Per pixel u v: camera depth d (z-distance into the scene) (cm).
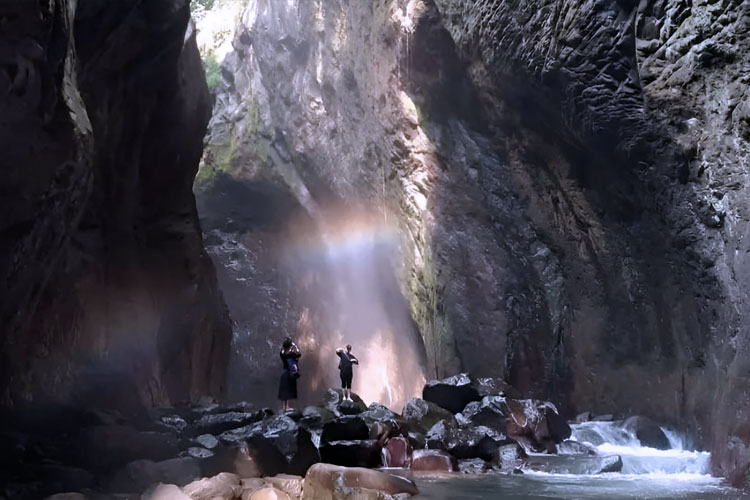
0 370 986
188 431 1052
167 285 1761
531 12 1561
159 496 650
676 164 1262
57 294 1248
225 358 2173
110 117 1400
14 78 741
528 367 1836
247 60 3312
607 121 1406
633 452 1176
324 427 1023
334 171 2914
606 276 1625
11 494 671
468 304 2030
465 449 1034
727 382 991
